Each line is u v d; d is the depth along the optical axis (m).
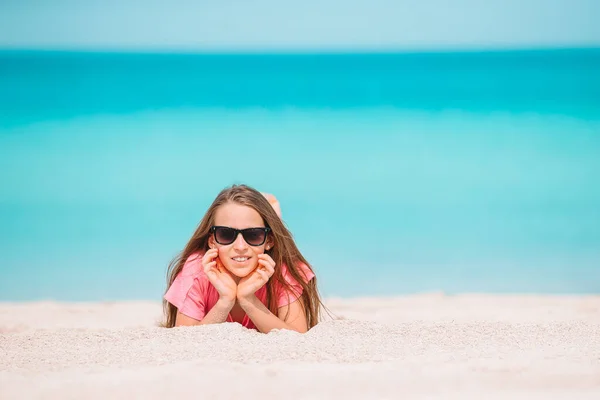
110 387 3.21
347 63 50.81
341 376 3.36
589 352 3.85
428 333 4.30
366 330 4.37
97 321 6.54
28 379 3.36
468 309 7.11
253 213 4.77
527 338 4.21
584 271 9.87
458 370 3.46
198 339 4.08
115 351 3.88
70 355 3.83
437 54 61.47
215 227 4.73
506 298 8.02
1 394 3.14
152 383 3.26
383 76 41.22
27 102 28.88
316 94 34.53
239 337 4.11
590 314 6.49
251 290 4.68
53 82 34.94
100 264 10.25
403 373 3.41
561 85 34.38
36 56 52.31
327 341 4.07
